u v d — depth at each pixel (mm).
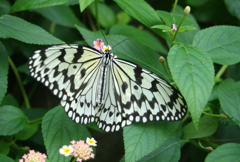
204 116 1210
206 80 1137
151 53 1209
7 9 1267
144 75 1153
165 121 1161
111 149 1334
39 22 1316
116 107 1160
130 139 1148
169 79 1201
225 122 1199
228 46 1188
